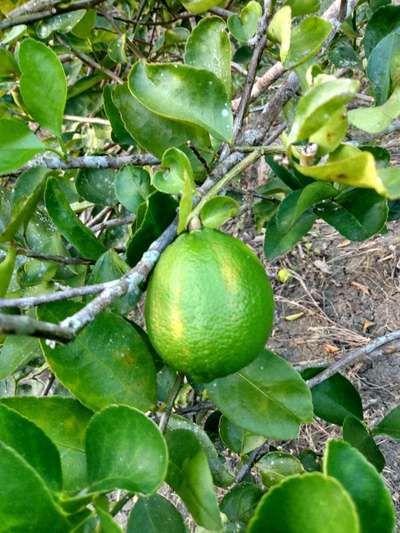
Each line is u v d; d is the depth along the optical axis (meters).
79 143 0.60
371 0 0.48
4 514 0.17
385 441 0.73
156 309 0.23
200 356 0.22
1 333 0.17
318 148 0.23
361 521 0.17
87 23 0.48
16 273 0.38
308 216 0.34
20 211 0.28
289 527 0.16
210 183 0.28
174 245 0.24
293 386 0.28
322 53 0.35
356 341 0.85
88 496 0.18
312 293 0.92
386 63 0.31
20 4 0.49
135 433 0.20
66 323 0.19
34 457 0.20
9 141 0.29
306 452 0.42
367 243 0.96
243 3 0.55
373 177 0.20
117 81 0.48
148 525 0.27
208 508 0.23
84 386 0.25
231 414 0.28
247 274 0.23
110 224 0.43
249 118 0.58
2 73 0.42
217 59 0.31
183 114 0.28
